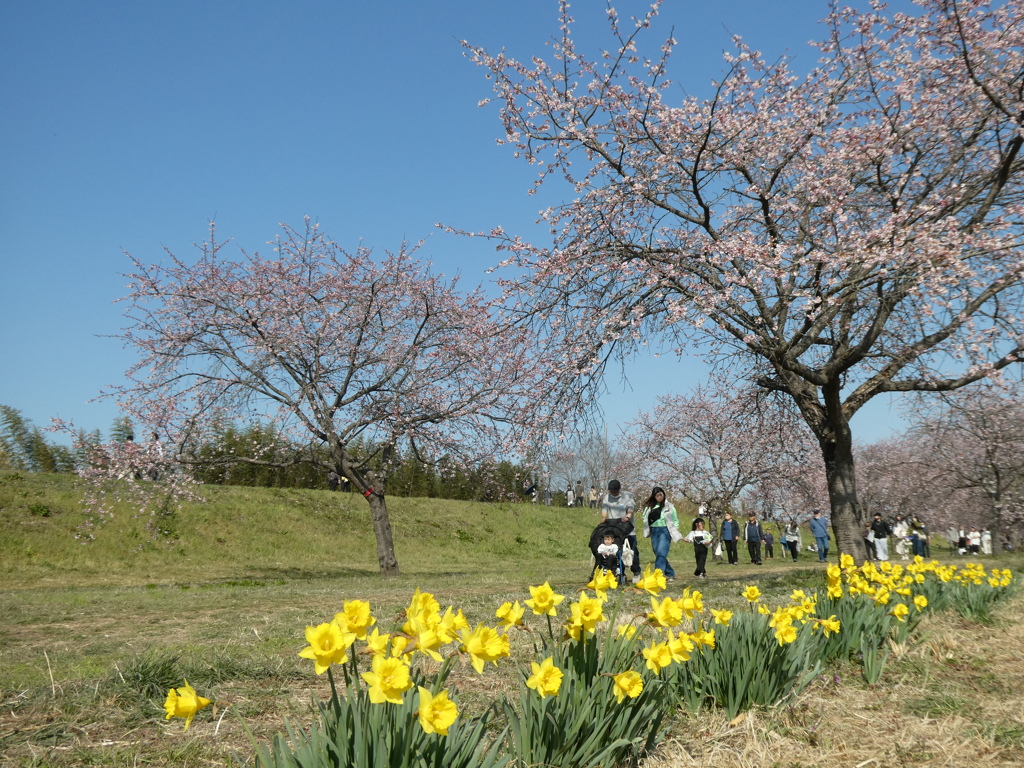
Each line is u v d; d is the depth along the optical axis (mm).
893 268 11219
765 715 3994
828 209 12070
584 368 12594
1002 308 11898
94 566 19594
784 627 4273
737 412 17891
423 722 2217
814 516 28953
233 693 4516
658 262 12602
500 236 12758
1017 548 34625
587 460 44469
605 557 10633
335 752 2379
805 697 4434
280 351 18531
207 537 23375
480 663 2492
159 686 4523
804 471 29141
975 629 6766
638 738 3211
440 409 19594
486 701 4273
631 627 3486
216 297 19078
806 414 14031
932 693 4520
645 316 12664
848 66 13164
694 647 4180
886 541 26969
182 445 19375
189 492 19547
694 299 11820
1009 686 4695
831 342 13383
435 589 12258
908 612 6328
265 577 19859
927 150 12922
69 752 3479
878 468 37781
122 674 4656
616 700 3188
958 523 38625
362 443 22672
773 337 12695
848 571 6781
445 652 5562
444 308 20078
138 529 22078
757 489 33406
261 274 19453
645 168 13016
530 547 32188
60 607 10219
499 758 2684
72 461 33312
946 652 5723
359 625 2430
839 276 12055
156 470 19344
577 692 3080
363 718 2389
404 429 19078
